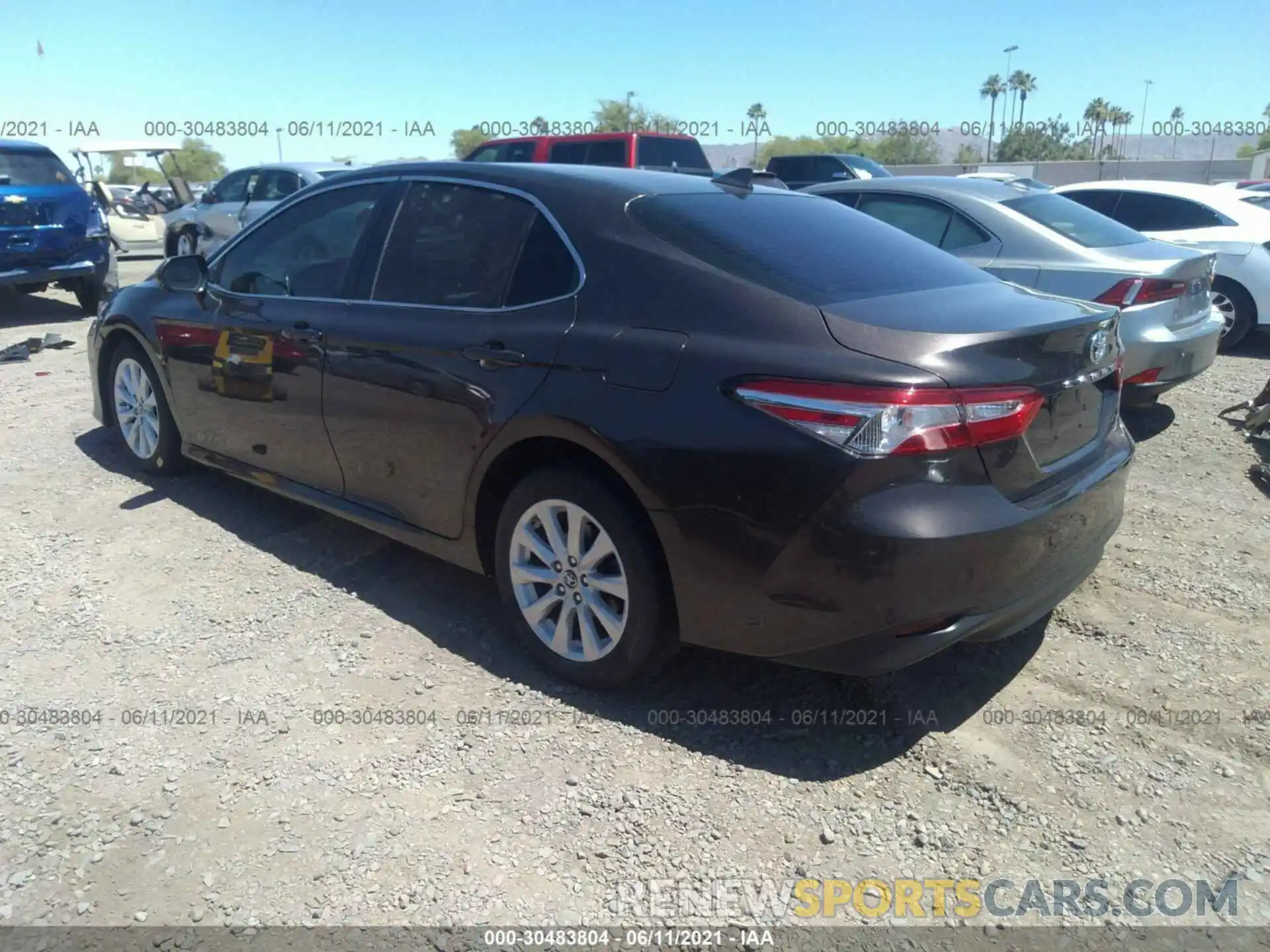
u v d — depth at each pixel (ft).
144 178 77.56
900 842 8.64
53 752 9.66
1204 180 135.03
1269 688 11.02
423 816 8.86
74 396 22.94
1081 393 10.32
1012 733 10.18
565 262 10.89
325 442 13.17
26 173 33.88
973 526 8.69
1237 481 17.87
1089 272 19.70
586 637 10.61
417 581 13.41
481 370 10.99
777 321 9.37
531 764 9.59
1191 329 19.88
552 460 10.82
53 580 13.26
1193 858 8.50
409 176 12.92
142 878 8.11
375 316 12.39
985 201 21.48
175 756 9.62
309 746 9.79
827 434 8.66
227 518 15.46
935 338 8.93
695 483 9.25
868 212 23.21
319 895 7.95
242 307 14.39
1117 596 13.19
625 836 8.66
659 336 9.78
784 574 8.97
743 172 13.24
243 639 11.80
